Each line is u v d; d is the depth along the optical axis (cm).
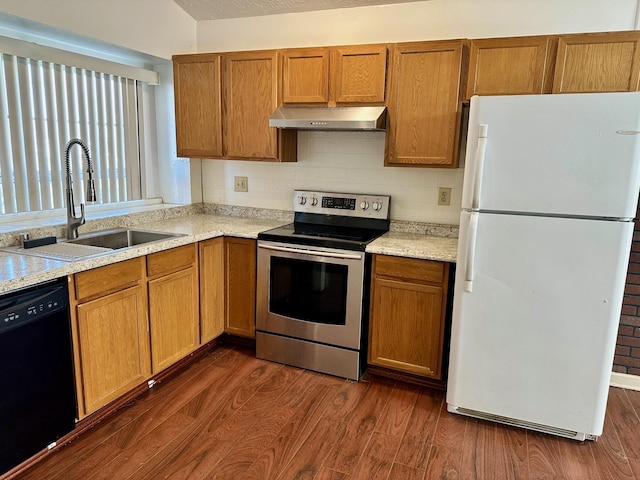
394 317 260
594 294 203
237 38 330
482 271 218
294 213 332
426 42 253
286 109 289
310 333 279
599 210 196
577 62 228
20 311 177
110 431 218
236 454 204
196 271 279
